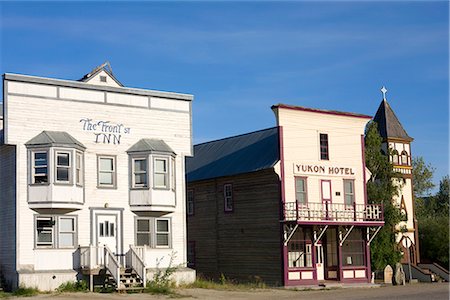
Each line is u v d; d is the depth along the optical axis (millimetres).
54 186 32969
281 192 39969
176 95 38156
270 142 43625
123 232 35531
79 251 34062
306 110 41875
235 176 43656
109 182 35562
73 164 33625
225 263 44062
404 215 50438
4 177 34344
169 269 35562
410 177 55844
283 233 39625
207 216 46156
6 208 33906
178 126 38094
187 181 47594
